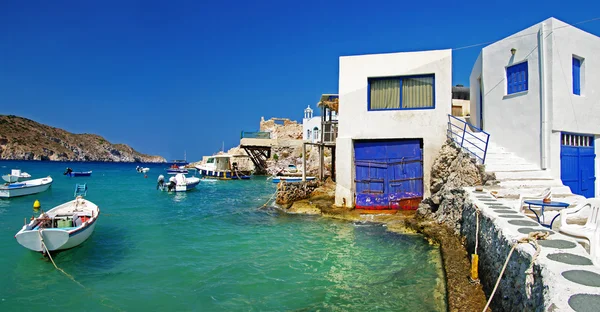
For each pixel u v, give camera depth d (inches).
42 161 6141.7
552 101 452.4
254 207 823.1
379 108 611.5
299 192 830.5
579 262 148.8
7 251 441.4
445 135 570.9
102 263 398.9
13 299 308.7
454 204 426.9
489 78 555.2
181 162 6815.9
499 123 534.3
